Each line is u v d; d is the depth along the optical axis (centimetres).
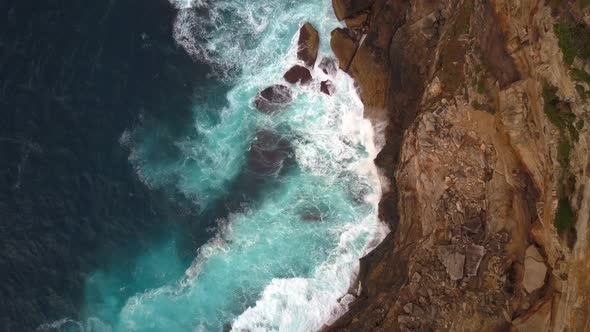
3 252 3634
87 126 3919
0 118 3894
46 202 3756
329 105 3853
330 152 3797
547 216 2266
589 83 2030
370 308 3173
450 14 3138
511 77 2539
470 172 2881
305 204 3741
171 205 3791
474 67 2788
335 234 3656
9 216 3706
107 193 3794
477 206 2869
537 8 2256
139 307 3600
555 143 2177
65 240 3697
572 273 2155
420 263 2983
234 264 3672
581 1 2061
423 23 3300
